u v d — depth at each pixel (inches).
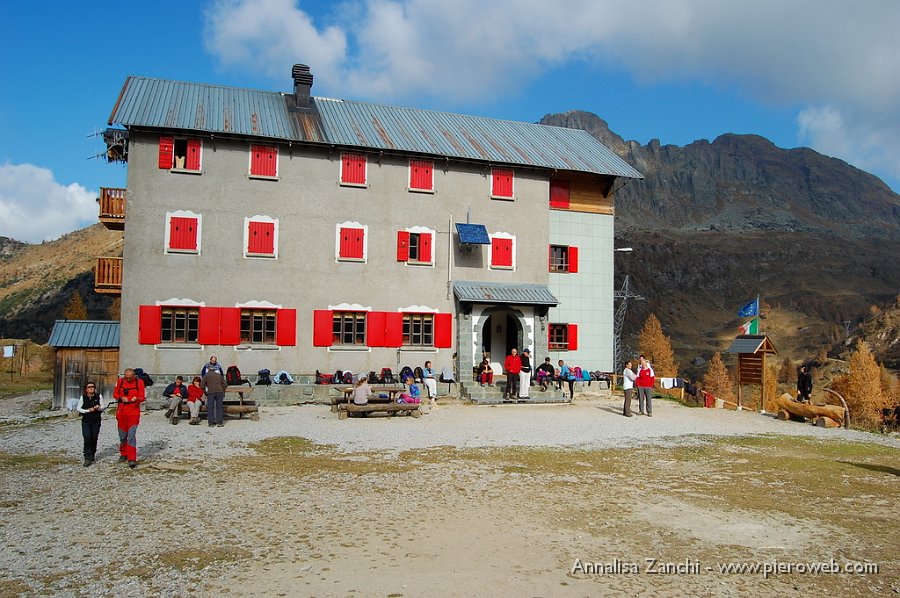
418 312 1163.3
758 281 6998.0
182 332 1047.0
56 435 731.4
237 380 997.8
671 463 631.8
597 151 1402.6
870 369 2650.1
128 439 558.9
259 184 1090.7
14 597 282.0
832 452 725.3
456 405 1038.4
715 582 323.3
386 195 1161.4
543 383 1136.8
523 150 1304.1
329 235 1123.3
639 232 7790.4
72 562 327.6
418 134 1245.1
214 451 630.5
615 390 1277.1
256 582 304.2
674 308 6323.8
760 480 562.6
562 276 1302.9
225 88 1220.5
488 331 1289.4
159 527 387.5
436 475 547.5
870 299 6437.0
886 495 514.9
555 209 1309.1
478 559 343.3
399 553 349.7
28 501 442.6
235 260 1069.8
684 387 1248.2
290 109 1197.1
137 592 290.8
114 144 1067.3
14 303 3796.8
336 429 778.8
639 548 370.6
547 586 309.0
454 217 1201.4
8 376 1798.7
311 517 414.9
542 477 550.3
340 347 1116.5
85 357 1007.6
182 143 1067.9
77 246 5078.7
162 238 1036.5
